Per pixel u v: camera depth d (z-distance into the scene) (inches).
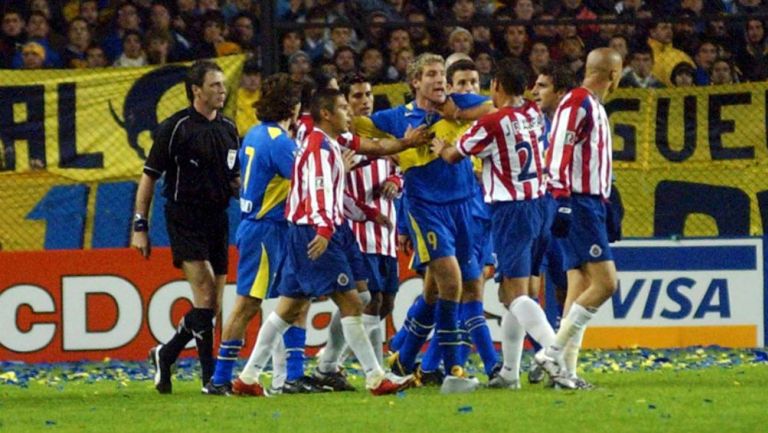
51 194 2012.8
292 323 1333.7
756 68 2122.3
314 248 1269.7
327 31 2069.4
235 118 2012.8
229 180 1412.4
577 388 1331.2
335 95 1291.8
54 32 2164.1
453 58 1423.5
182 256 1401.3
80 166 2014.0
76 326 1861.5
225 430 1069.8
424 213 1343.5
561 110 1280.8
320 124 1298.0
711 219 2054.6
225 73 2010.3
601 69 1307.8
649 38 2114.9
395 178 1488.7
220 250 1424.7
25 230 2011.6
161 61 2138.3
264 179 1353.3
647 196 2050.9
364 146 1318.9
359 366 1742.1
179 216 1401.3
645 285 1918.1
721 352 1871.3
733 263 1926.7
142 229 1421.0
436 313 1374.3
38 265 1860.2
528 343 1861.5
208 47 2133.4
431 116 1387.8
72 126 2012.8
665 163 2050.9
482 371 1672.0
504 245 1337.4
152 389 1493.6
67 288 1861.5
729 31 2123.5
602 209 1309.1
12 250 1963.6
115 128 2018.9
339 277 1293.1
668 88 2054.6
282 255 1355.8
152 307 1866.4
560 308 1633.9
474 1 2148.1
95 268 1863.9
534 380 1428.4
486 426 1061.8
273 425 1093.8
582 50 2103.8
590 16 2166.6
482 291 1469.0
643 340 1919.3
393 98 2014.0
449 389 1326.3
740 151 2049.7
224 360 1375.5
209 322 1408.7
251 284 1363.2
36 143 2012.8
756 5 2155.5
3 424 1149.7
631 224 2050.9
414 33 2079.2
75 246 2012.8
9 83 2009.1
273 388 1421.0
